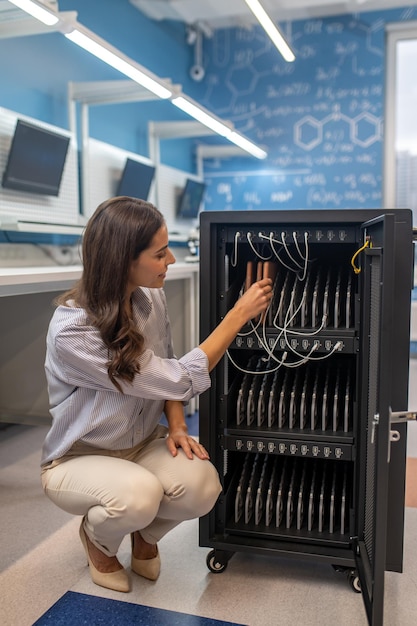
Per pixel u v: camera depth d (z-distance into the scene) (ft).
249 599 4.69
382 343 3.46
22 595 4.73
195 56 16.83
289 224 4.81
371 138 15.64
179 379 4.29
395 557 4.68
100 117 12.39
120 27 13.24
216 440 5.11
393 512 4.62
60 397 4.52
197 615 4.47
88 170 11.30
